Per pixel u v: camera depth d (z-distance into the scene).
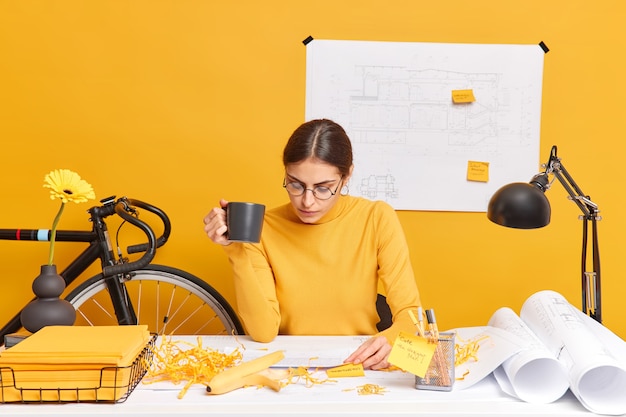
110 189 2.64
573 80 2.63
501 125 2.63
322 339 1.74
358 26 2.60
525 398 1.23
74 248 2.65
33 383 1.20
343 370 1.40
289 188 1.79
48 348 1.22
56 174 1.67
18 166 2.62
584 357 1.23
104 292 2.67
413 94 2.62
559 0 2.61
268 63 2.61
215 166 2.64
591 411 1.19
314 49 2.60
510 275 2.67
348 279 1.92
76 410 1.17
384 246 1.92
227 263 2.67
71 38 2.60
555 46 2.62
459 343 1.53
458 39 2.61
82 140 2.62
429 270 2.66
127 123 2.62
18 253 2.65
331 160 1.73
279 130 2.63
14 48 2.60
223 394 1.27
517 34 2.61
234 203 1.44
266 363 1.35
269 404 1.21
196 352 1.41
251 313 1.69
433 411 1.18
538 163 2.64
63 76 2.61
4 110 2.61
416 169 2.64
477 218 2.66
